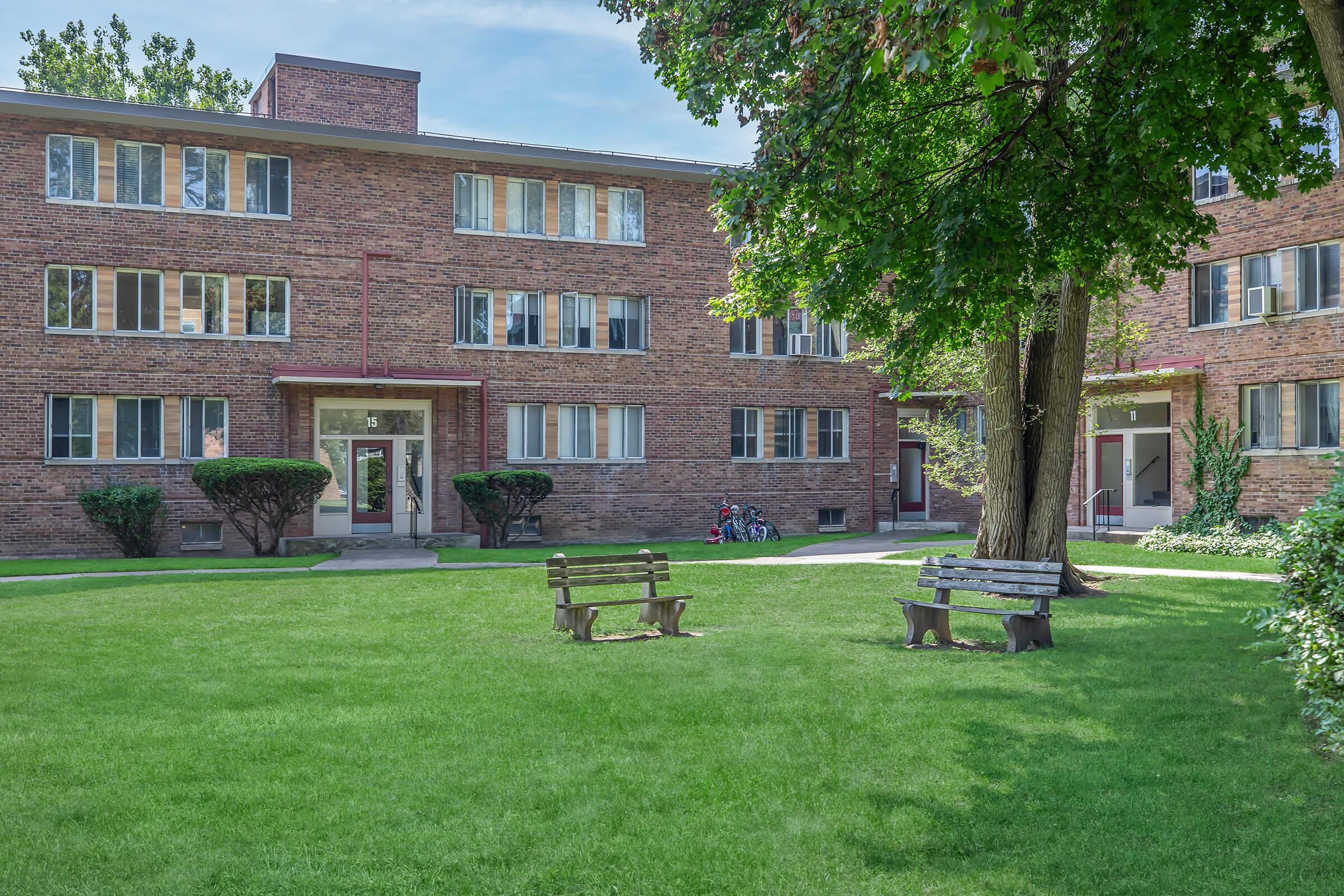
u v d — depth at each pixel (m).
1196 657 10.28
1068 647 11.09
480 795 6.30
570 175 29.12
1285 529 8.88
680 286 30.23
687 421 30.33
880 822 5.85
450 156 27.70
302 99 27.91
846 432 32.38
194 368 25.50
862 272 10.97
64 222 24.45
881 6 6.74
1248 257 23.41
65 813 5.95
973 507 32.59
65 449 24.61
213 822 5.84
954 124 12.90
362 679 9.55
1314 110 20.73
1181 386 24.55
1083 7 10.36
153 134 25.23
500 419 28.36
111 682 9.39
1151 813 5.93
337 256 26.72
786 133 9.41
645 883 5.10
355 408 27.19
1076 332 16.23
